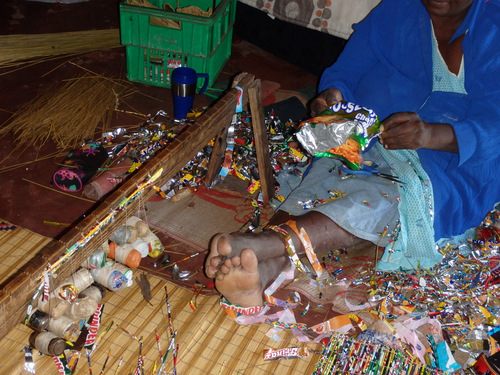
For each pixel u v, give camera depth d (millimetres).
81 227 1802
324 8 3783
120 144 3092
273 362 2115
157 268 2447
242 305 2180
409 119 2186
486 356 2156
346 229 2340
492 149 2244
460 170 2402
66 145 3102
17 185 2820
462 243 2623
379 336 2176
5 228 2545
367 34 2627
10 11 4480
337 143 2189
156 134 3158
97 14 4625
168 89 3754
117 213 1981
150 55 3641
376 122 2223
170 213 2748
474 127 2201
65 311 1948
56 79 3729
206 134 2477
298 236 2287
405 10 2445
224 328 2223
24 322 1841
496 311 2391
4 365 1964
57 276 1781
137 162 2926
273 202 2871
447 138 2203
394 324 2264
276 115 3486
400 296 2410
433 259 2439
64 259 1755
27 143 3102
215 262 2076
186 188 2889
